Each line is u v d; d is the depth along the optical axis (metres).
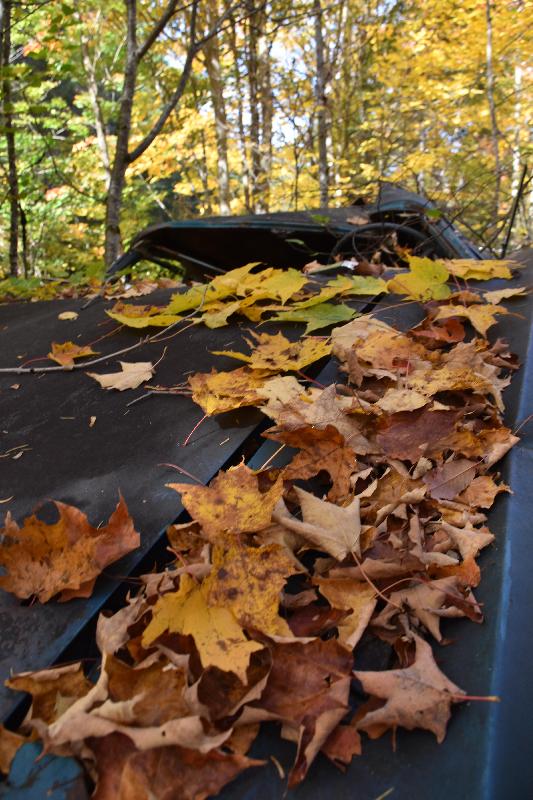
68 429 1.56
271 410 1.36
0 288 4.96
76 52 11.34
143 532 1.10
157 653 0.84
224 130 10.98
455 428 1.31
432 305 2.09
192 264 4.53
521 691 0.76
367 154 11.64
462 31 9.57
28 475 1.38
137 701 0.77
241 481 1.14
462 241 3.73
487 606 0.90
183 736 0.72
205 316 2.08
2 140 9.45
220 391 1.51
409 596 0.94
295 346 1.71
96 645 0.92
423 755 0.71
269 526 1.07
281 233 3.93
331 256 3.77
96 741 0.74
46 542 1.06
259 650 0.87
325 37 10.46
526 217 8.40
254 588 0.92
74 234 12.83
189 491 1.13
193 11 5.98
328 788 0.69
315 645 0.85
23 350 2.24
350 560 1.02
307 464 1.23
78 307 2.85
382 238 3.73
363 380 1.61
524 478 1.19
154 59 11.64
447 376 1.51
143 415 1.55
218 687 0.81
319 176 10.00
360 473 1.24
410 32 9.86
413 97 10.76
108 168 11.93
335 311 1.98
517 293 2.08
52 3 6.56
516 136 10.23
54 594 0.98
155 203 16.52
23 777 0.72
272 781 0.71
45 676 0.83
